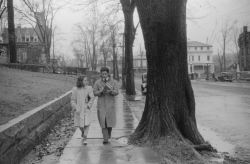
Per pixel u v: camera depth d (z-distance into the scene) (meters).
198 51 147.00
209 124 14.49
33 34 92.88
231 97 29.36
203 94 33.44
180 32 9.11
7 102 11.88
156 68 9.22
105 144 9.52
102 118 9.60
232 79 72.00
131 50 33.44
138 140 9.23
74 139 10.34
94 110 18.91
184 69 9.26
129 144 9.26
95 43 87.25
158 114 9.09
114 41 65.94
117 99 27.45
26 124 8.89
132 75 33.66
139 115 17.78
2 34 59.81
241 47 86.38
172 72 9.14
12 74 22.56
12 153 7.56
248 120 15.44
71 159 7.89
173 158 7.86
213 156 8.58
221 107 21.22
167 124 8.95
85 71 47.12
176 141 8.55
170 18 9.01
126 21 32.78
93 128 12.45
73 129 13.06
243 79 70.38
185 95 9.27
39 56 57.88
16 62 35.84
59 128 13.26
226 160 8.29
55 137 11.52
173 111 9.06
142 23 9.29
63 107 16.30
